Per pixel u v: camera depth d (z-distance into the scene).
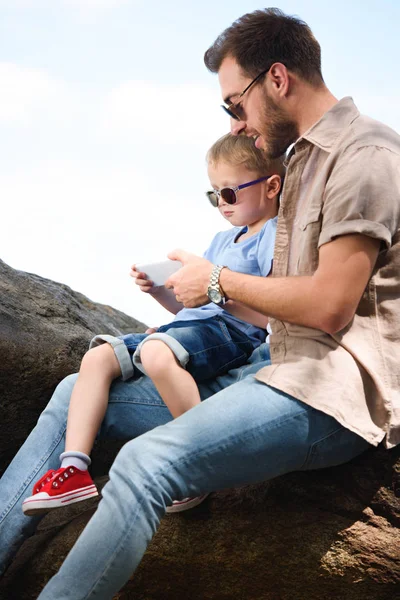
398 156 1.90
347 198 1.84
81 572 1.79
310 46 2.09
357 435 1.96
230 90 2.15
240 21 2.13
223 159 2.52
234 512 2.12
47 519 2.46
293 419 1.88
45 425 2.29
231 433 1.85
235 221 2.56
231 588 2.13
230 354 2.31
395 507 2.01
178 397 2.14
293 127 2.11
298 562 2.07
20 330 2.58
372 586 2.02
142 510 1.81
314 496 2.08
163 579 2.15
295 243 2.04
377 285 1.93
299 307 1.88
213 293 2.07
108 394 2.27
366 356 1.92
